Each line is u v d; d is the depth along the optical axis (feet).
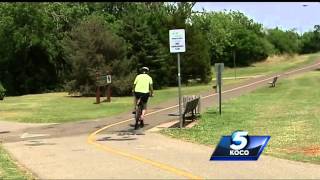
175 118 148.87
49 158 82.74
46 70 417.49
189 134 110.42
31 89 413.59
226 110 166.61
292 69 511.81
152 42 340.59
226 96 240.12
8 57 406.41
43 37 400.67
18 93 414.82
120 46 300.40
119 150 90.12
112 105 213.46
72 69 301.22
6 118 164.86
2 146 100.53
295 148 88.33
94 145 98.12
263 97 226.38
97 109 194.18
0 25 396.98
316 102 190.60
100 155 84.79
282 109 165.68
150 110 177.99
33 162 78.95
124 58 301.84
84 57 293.02
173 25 373.61
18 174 68.80
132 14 353.92
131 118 154.61
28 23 398.42
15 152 90.99
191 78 380.17
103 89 288.51
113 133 118.62
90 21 304.50
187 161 76.69
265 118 139.33
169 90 312.71
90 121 150.00
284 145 91.76
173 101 218.79
